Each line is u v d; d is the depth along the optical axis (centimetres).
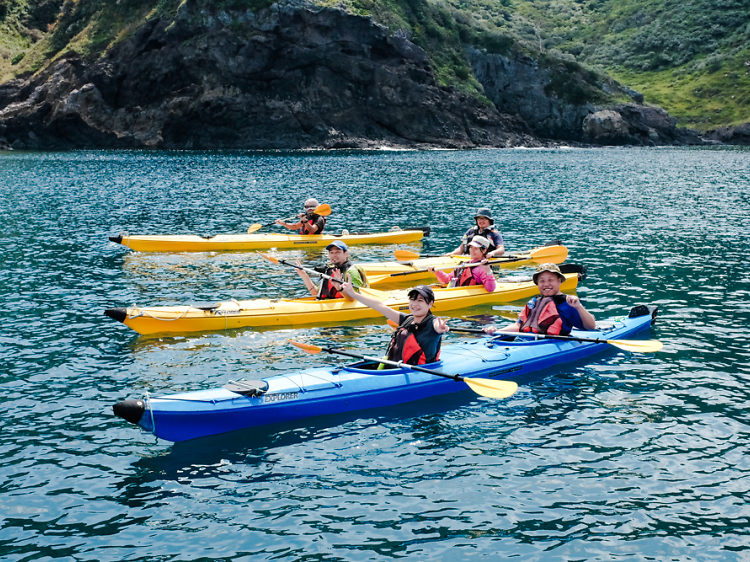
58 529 511
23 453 626
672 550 488
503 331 903
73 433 668
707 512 534
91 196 2809
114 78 6894
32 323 1022
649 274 1355
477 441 656
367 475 591
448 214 2362
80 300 1159
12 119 6950
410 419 707
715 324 1020
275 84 6688
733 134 8819
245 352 913
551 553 483
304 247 1766
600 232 1897
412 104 7156
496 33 8069
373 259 1612
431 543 494
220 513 534
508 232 1911
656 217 2202
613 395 767
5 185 3228
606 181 3594
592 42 12000
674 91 10094
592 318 895
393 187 3306
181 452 631
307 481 582
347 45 6744
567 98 8112
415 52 7144
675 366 854
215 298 1188
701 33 11050
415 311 772
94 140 6938
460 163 5031
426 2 7794
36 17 9038
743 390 775
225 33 6438
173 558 477
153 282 1304
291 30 6481
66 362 860
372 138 7144
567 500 550
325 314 1061
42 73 7262
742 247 1639
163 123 6825
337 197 2881
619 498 553
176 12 6700
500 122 7750
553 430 679
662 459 617
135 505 544
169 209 2434
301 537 502
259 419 681
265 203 2647
